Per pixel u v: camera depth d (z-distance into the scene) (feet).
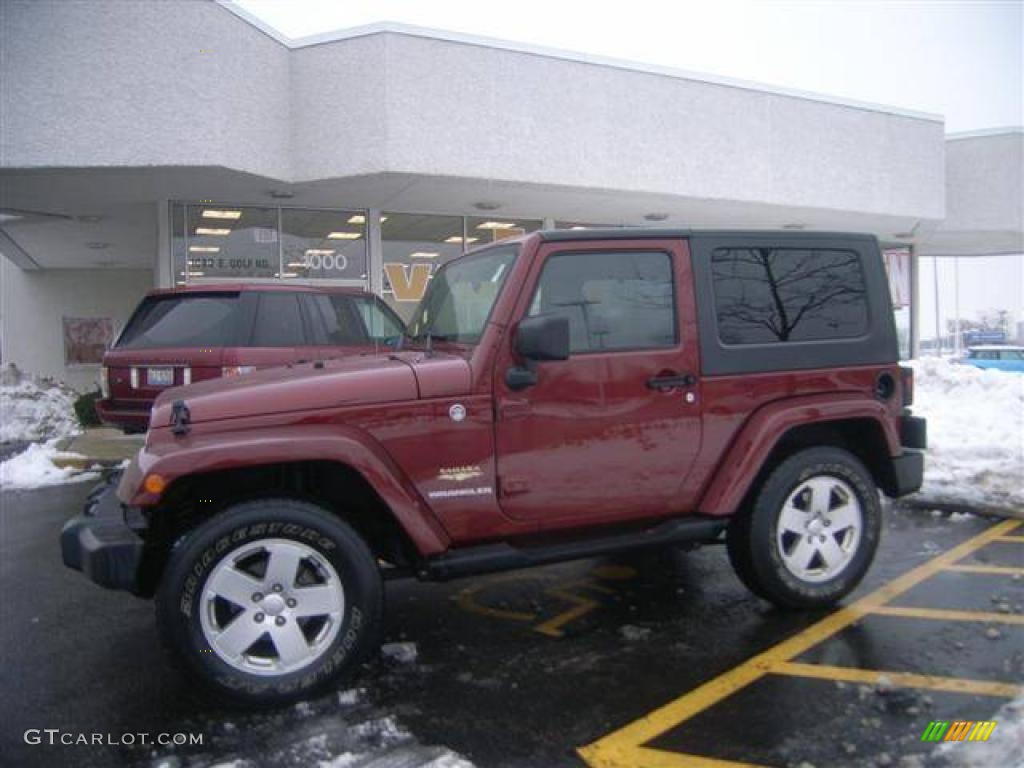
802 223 56.24
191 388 13.24
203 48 33.99
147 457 11.21
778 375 14.42
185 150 33.94
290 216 44.01
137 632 14.99
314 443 11.51
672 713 11.20
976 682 11.82
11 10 32.22
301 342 25.64
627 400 13.30
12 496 28.09
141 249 59.00
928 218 55.21
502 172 39.50
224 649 11.35
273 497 11.94
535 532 13.12
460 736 10.70
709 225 55.47
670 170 44.65
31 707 11.89
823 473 14.73
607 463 13.23
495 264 13.91
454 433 12.36
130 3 33.14
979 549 18.61
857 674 12.21
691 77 45.06
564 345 11.96
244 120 35.40
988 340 140.05
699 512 14.15
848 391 15.11
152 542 11.87
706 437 13.84
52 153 32.89
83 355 70.69
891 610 14.87
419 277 47.62
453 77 38.14
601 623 14.76
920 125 54.19
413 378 12.29
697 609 15.34
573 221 52.01
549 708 11.46
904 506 22.76
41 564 19.67
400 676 12.61
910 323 67.21
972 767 9.48
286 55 37.37
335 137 37.35
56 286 69.82
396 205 45.06
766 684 11.98
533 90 40.27
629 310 13.58
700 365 13.83
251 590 11.48
